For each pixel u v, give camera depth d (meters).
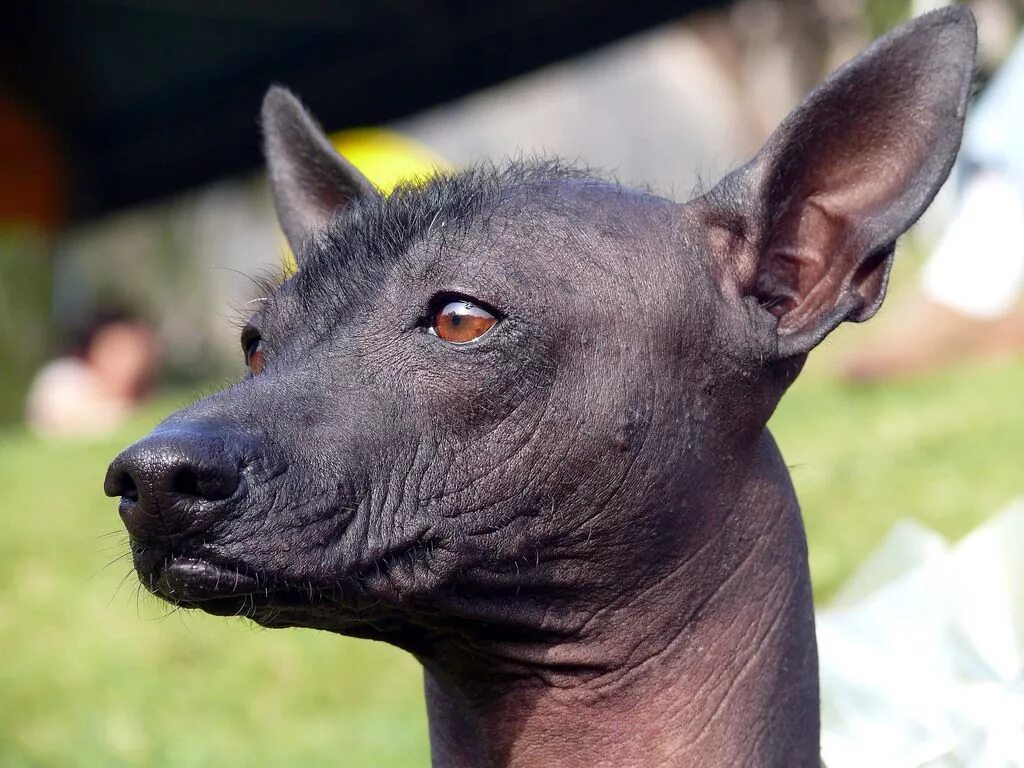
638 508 3.11
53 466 9.22
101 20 10.57
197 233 22.06
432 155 12.30
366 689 6.03
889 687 4.26
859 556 6.31
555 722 3.25
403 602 2.99
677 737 3.21
